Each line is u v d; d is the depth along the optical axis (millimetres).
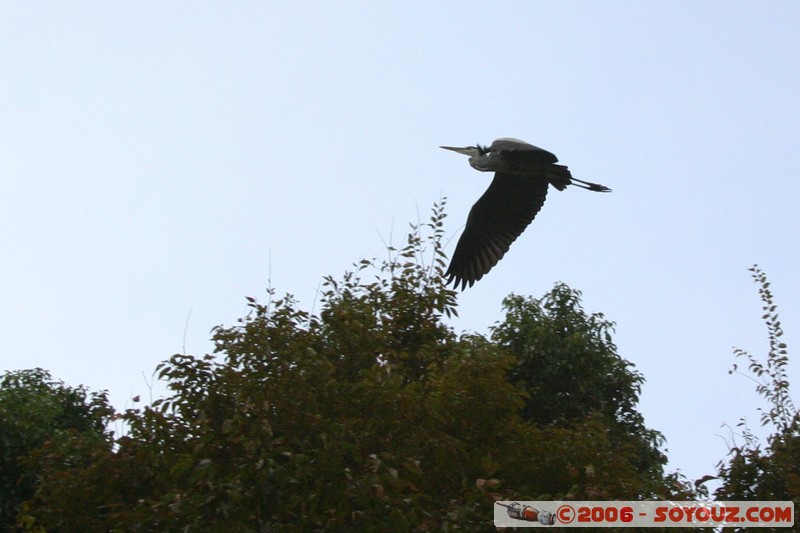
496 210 16125
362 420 12523
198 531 10812
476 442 13484
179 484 13047
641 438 22719
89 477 13484
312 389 12859
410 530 11094
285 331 13969
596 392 23250
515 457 13297
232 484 10969
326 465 11188
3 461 19844
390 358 14984
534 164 14617
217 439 12648
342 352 14328
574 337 23219
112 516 12000
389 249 16688
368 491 10836
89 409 22875
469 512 10945
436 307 15938
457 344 15602
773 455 14336
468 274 16234
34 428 20141
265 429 11664
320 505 11281
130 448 13625
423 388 13703
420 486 12570
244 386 12672
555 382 23297
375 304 16078
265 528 10984
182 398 13461
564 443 13609
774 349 15992
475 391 13562
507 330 23938
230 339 13867
